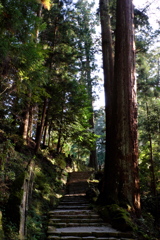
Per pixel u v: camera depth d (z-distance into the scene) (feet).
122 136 25.84
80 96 46.42
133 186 24.14
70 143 69.15
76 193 37.29
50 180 34.99
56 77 41.52
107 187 25.67
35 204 22.53
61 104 44.93
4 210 14.26
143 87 46.93
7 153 21.50
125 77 27.63
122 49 28.63
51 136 64.08
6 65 17.35
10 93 21.29
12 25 16.38
